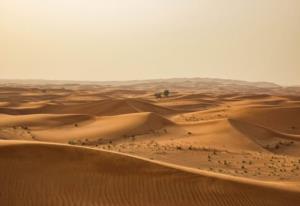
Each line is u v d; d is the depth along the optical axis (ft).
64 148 53.67
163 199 44.65
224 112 230.68
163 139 134.21
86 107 247.50
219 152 113.60
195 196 46.01
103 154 53.36
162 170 51.29
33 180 44.78
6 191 41.88
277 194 51.29
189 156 105.09
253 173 88.28
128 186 46.37
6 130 133.90
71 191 43.70
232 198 46.85
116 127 147.74
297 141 153.89
